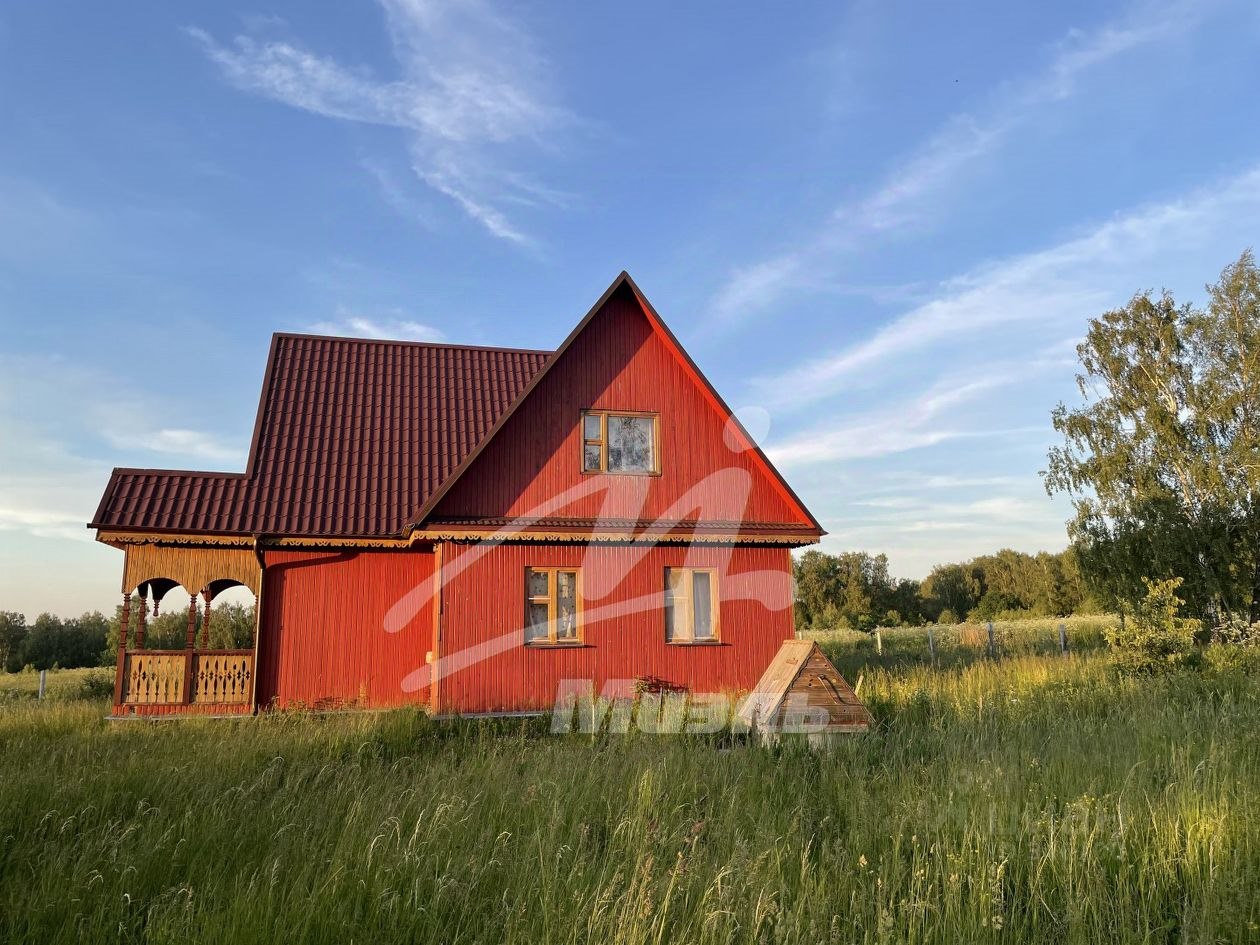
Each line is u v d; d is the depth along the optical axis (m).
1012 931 5.09
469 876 5.88
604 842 6.98
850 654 26.80
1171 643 16.22
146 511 16.25
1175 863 5.87
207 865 6.16
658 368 18.19
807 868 5.95
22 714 15.99
